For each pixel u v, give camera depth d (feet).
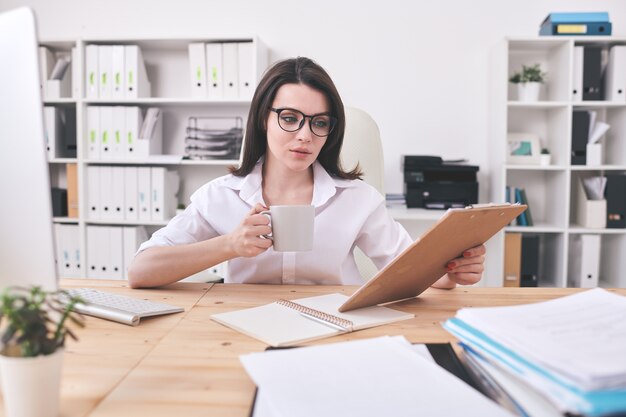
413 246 2.73
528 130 10.56
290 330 2.68
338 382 1.90
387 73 10.51
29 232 1.99
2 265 2.05
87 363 2.25
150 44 10.34
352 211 4.53
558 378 1.61
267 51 10.61
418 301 3.40
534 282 9.86
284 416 1.64
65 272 10.32
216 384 2.04
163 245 3.99
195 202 4.51
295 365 2.04
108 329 2.73
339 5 10.48
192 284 3.89
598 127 9.68
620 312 2.22
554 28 9.54
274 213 3.35
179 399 1.91
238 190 4.47
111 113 10.06
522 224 9.96
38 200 1.95
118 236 10.12
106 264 10.19
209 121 10.82
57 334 1.71
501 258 9.67
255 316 2.93
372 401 1.75
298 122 3.96
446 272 3.48
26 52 1.92
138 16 10.79
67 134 10.28
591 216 9.75
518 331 1.97
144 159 9.94
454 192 9.80
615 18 10.21
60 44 10.31
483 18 10.34
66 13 10.88
